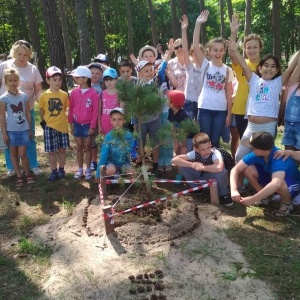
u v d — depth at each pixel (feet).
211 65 16.63
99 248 12.05
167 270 10.86
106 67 19.89
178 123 16.24
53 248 12.30
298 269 10.66
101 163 15.43
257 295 9.78
